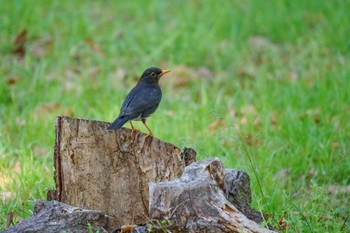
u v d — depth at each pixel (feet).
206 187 26.99
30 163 37.55
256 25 61.72
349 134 43.32
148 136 29.96
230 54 56.80
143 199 30.12
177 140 39.32
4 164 38.40
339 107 46.70
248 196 30.32
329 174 38.50
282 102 48.01
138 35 58.70
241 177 30.14
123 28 60.13
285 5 65.36
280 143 41.88
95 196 30.17
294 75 53.93
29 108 46.98
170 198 26.84
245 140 42.39
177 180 27.43
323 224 32.27
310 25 63.41
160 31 59.11
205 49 57.26
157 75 35.73
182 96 50.60
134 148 29.99
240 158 38.63
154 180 29.99
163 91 51.47
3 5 60.70
